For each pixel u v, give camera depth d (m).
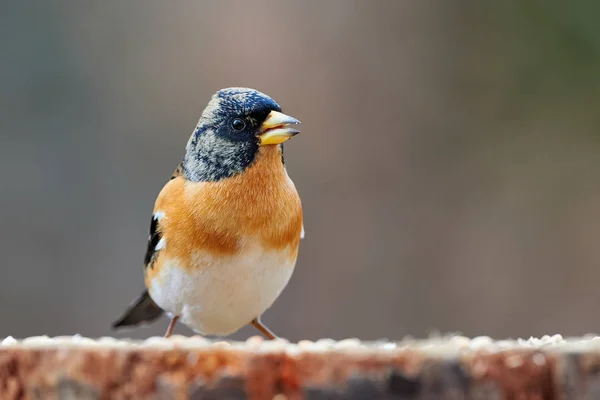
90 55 14.58
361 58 14.53
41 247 14.05
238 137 6.70
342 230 14.08
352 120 14.40
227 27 14.55
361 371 4.68
